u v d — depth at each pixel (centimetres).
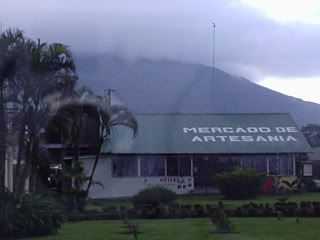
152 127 4800
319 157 5784
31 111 2211
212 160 4647
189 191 4553
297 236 2056
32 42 2192
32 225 2014
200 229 2278
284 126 4997
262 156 4691
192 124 4953
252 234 2112
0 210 1978
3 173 2117
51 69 2281
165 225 2439
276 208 2859
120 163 4491
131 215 2788
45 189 2814
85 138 3306
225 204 3425
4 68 2073
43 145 2667
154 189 3050
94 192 4356
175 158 4606
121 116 3459
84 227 2359
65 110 2775
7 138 2136
